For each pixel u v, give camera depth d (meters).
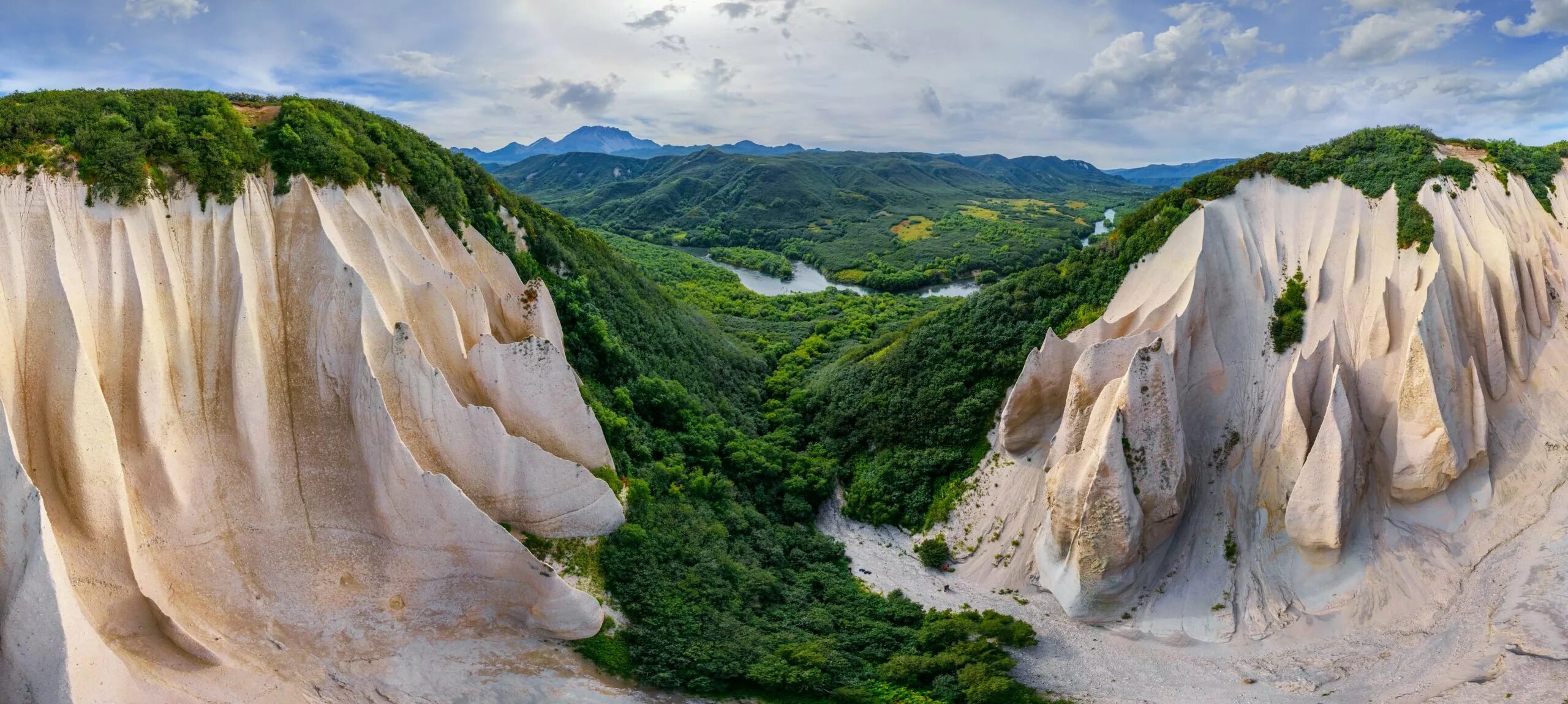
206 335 28.33
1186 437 34.84
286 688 24.64
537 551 29.88
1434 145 39.16
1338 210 37.44
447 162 41.59
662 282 93.25
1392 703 26.50
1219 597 31.75
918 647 30.66
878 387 46.62
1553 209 38.31
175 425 26.95
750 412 50.28
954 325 46.56
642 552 31.59
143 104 31.12
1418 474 32.03
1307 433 32.81
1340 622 30.39
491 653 27.41
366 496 28.33
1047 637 31.33
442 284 33.00
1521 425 34.12
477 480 29.98
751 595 32.22
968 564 36.16
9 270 25.36
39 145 27.44
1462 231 35.62
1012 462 38.03
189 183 29.23
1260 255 37.94
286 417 28.80
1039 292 44.38
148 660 24.03
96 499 24.75
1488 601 29.66
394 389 29.31
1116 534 31.16
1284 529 32.81
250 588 26.70
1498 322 34.44
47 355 25.20
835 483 42.81
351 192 32.78
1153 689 28.44
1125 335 37.94
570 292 42.09
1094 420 33.41
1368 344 34.25
